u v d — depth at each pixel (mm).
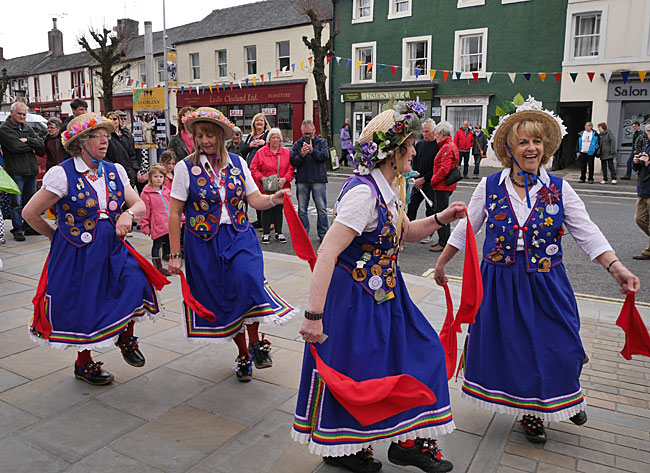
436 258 7059
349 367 2195
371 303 2242
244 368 3422
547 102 18625
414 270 6434
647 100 16953
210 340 3213
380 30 21562
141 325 4402
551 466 2570
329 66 22922
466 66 20125
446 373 2365
